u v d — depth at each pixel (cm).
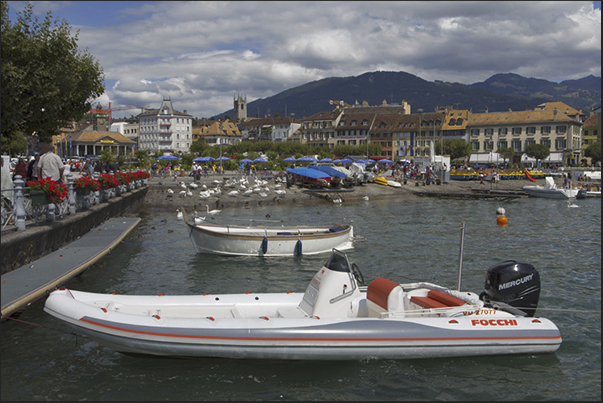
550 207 3803
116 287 1266
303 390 718
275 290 1290
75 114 2091
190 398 691
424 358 785
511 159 9606
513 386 738
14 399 675
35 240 1163
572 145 9319
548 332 793
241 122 16875
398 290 816
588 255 1775
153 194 3681
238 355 744
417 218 2956
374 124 11094
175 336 727
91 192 1891
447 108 11356
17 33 1653
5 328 934
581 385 743
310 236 1745
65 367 777
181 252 1764
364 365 780
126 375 754
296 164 6931
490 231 2408
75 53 1973
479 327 779
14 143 5341
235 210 3419
